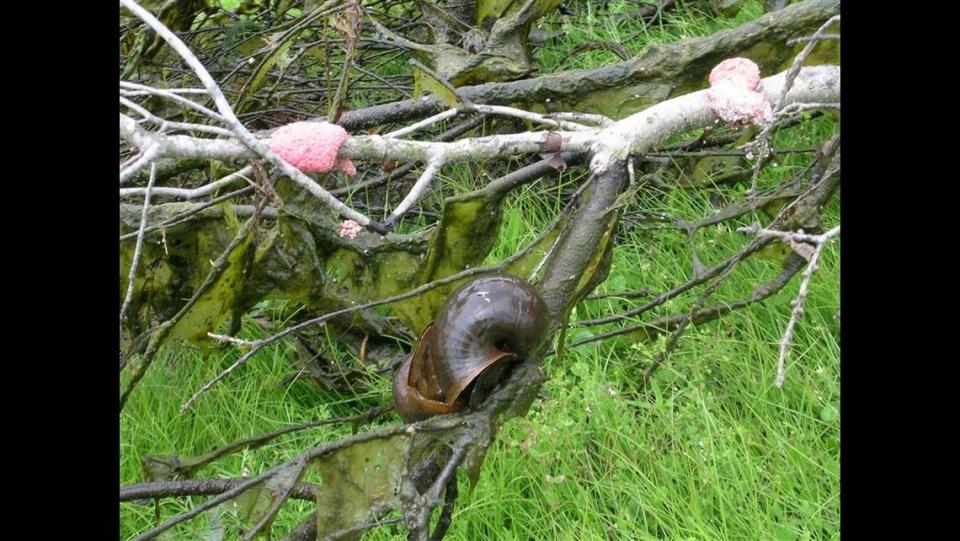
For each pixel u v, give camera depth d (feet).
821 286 12.59
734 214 12.85
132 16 14.16
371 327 12.85
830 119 14.96
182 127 8.41
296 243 11.17
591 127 10.69
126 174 7.88
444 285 10.61
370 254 11.43
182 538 9.58
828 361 11.91
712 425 10.91
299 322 13.29
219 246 11.60
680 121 10.22
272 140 8.71
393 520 8.39
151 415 12.17
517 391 8.81
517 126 14.24
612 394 11.37
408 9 17.39
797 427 11.00
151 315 11.98
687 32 16.76
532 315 8.67
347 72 9.91
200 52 15.16
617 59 16.60
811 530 9.90
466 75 13.61
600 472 10.89
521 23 13.74
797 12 11.68
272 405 12.64
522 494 10.86
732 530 9.97
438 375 8.70
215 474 11.68
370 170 15.23
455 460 8.38
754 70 10.48
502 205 10.66
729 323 12.44
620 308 13.33
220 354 11.79
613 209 9.71
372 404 12.92
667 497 10.36
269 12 15.60
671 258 13.70
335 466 8.47
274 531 10.68
